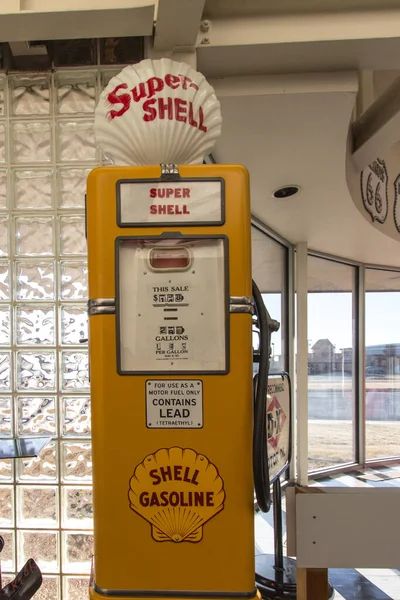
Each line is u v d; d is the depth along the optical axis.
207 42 1.81
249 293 1.23
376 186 4.02
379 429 5.73
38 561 1.90
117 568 1.19
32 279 1.96
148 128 1.28
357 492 1.28
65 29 1.73
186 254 1.23
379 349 5.85
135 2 1.63
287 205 3.39
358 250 4.93
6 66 1.95
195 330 1.21
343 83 1.98
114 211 1.22
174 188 1.23
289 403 2.52
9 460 1.92
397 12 1.77
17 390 1.93
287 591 2.29
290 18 1.79
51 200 1.96
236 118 2.18
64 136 1.95
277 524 2.42
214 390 1.20
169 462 1.20
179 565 1.19
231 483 1.19
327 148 2.48
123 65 1.93
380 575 2.72
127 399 1.20
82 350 1.94
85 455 1.92
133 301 1.22
